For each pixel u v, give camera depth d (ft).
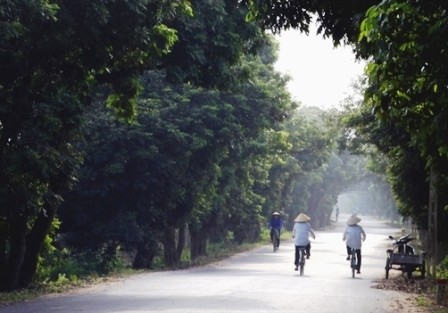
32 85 64.85
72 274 96.58
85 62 66.64
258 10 52.95
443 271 87.15
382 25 33.99
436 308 63.05
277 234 187.11
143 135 107.14
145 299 64.28
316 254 165.27
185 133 112.57
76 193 109.50
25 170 61.46
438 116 39.78
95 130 106.32
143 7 61.98
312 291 75.36
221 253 173.88
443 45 35.17
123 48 67.26
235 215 187.11
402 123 42.55
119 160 106.93
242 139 130.00
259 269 115.85
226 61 80.38
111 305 59.21
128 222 111.34
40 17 55.77
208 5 76.33
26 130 62.03
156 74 117.19
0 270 76.02
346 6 49.88
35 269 80.74
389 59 36.52
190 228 153.38
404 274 108.37
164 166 109.60
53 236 100.37
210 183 132.77
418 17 34.65
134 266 121.90
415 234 186.39
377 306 63.46
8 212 64.39
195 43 76.28
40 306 59.11
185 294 69.31
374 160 177.47
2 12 52.13
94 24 60.18
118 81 73.97
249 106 135.54
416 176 108.47
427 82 38.34
